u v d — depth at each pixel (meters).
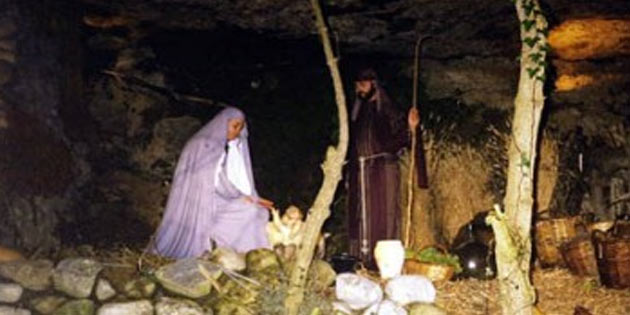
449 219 9.38
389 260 6.91
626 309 7.09
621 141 10.09
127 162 9.12
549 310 7.09
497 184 9.61
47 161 7.95
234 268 6.03
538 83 6.18
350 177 8.50
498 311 6.66
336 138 9.80
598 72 10.00
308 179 9.75
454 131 9.81
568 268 8.37
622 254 7.61
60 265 5.79
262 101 9.78
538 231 8.75
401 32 8.80
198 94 9.56
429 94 10.09
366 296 6.02
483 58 10.01
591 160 10.08
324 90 9.88
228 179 7.23
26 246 7.50
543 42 6.15
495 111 10.02
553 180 9.78
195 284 5.79
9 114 7.39
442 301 6.86
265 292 5.86
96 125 9.02
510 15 8.23
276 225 7.31
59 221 8.14
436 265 7.36
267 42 9.13
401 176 9.26
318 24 5.79
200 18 8.34
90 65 9.02
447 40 9.18
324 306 5.90
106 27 8.68
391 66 10.12
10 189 7.36
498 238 6.20
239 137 7.48
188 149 7.22
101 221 8.73
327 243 9.45
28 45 7.76
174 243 7.07
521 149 6.20
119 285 5.78
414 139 8.32
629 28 8.64
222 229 7.09
